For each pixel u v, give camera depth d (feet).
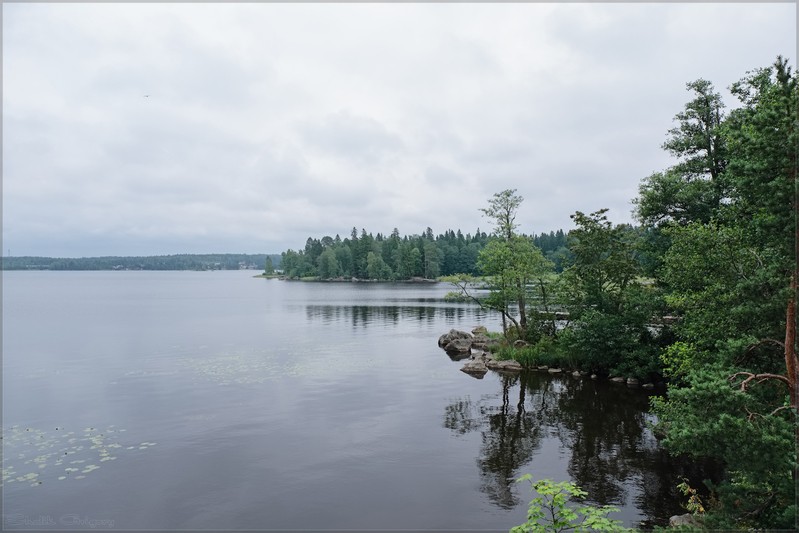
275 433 66.64
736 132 33.63
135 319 214.48
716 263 43.96
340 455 59.11
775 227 32.78
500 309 130.82
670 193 91.91
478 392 90.12
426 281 583.99
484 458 58.49
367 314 237.66
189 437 64.80
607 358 98.58
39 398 83.66
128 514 44.86
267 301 326.03
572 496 48.26
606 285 108.47
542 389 92.58
